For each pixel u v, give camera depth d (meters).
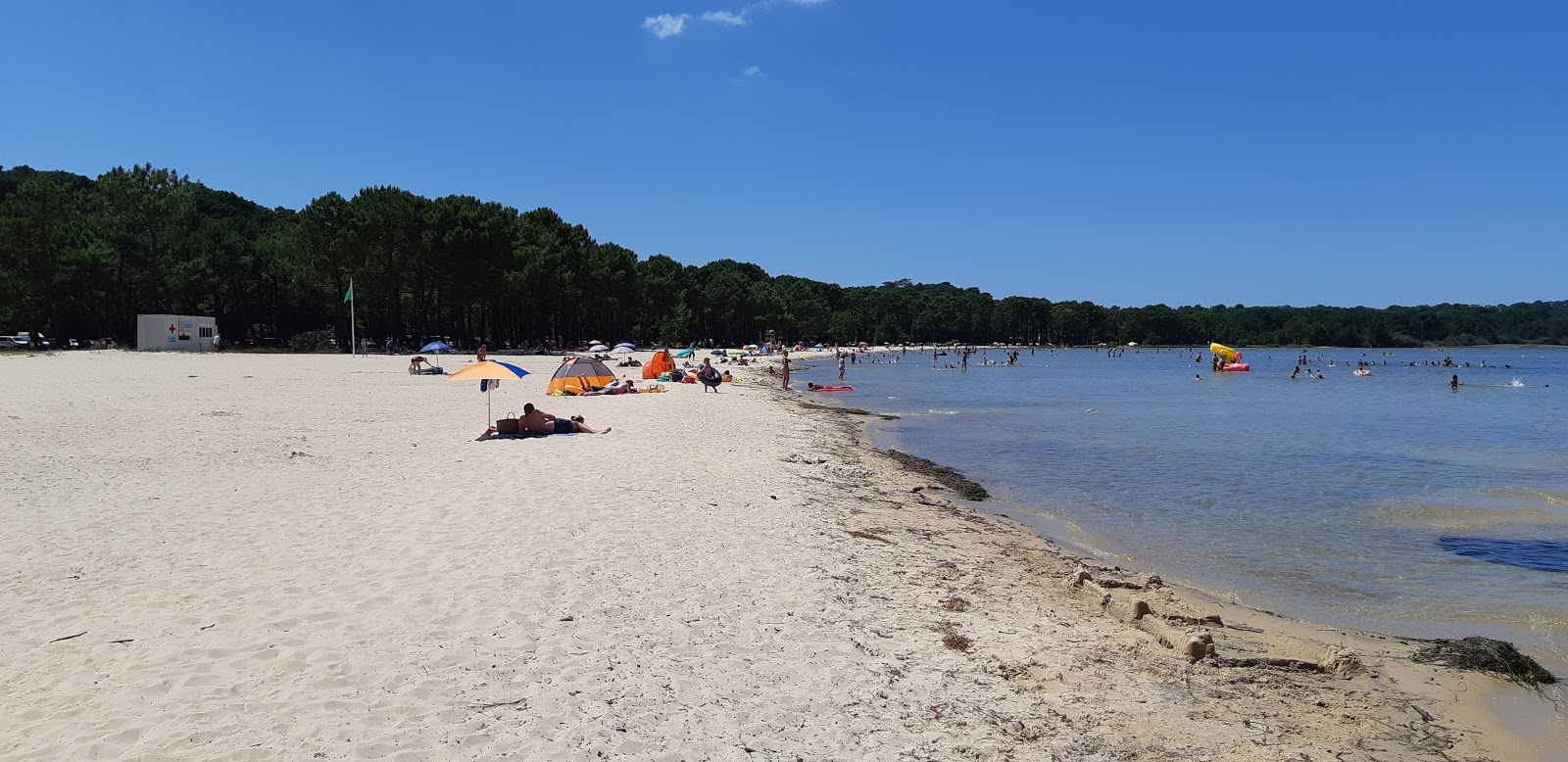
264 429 21.55
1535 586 11.05
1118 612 9.22
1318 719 6.63
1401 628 9.36
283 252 77.62
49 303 72.75
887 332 194.62
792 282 182.38
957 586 9.98
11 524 10.98
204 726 5.46
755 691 6.46
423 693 6.05
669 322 120.81
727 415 28.97
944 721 6.17
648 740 5.53
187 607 7.85
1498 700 7.18
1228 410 39.34
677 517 12.23
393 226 71.31
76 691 5.98
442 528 11.10
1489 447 25.83
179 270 77.62
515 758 5.19
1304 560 12.33
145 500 12.72
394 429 22.44
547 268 80.94
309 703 5.84
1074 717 6.37
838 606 8.77
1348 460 22.62
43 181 74.69
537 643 7.10
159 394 30.91
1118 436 28.33
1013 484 18.80
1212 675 7.45
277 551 9.87
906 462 21.36
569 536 10.77
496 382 20.38
